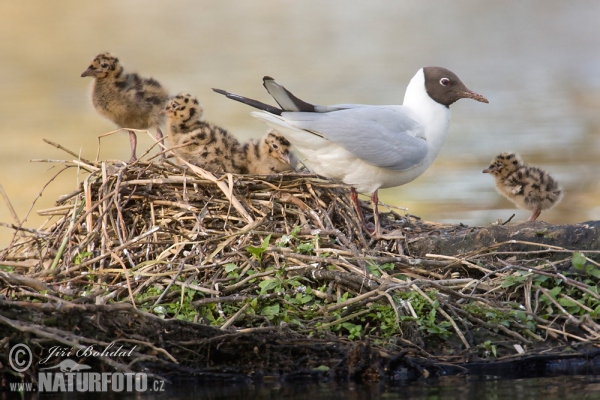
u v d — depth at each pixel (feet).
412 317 36.73
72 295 37.37
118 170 43.55
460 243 42.96
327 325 36.35
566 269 41.16
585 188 74.43
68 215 42.91
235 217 42.45
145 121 51.98
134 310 34.01
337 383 34.53
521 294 39.45
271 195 43.70
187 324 34.81
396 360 35.37
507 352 36.63
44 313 34.37
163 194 43.45
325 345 35.70
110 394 33.86
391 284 37.45
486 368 35.91
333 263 39.22
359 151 43.98
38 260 41.96
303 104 44.93
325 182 44.55
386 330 37.06
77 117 99.55
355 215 44.62
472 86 126.72
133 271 39.11
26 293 35.76
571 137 93.97
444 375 35.45
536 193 51.80
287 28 176.04
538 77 133.39
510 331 36.91
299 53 150.00
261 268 39.50
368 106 46.55
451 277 40.47
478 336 37.27
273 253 39.86
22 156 82.64
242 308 36.70
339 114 44.65
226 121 95.40
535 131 97.09
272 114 44.50
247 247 39.42
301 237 41.50
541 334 37.63
